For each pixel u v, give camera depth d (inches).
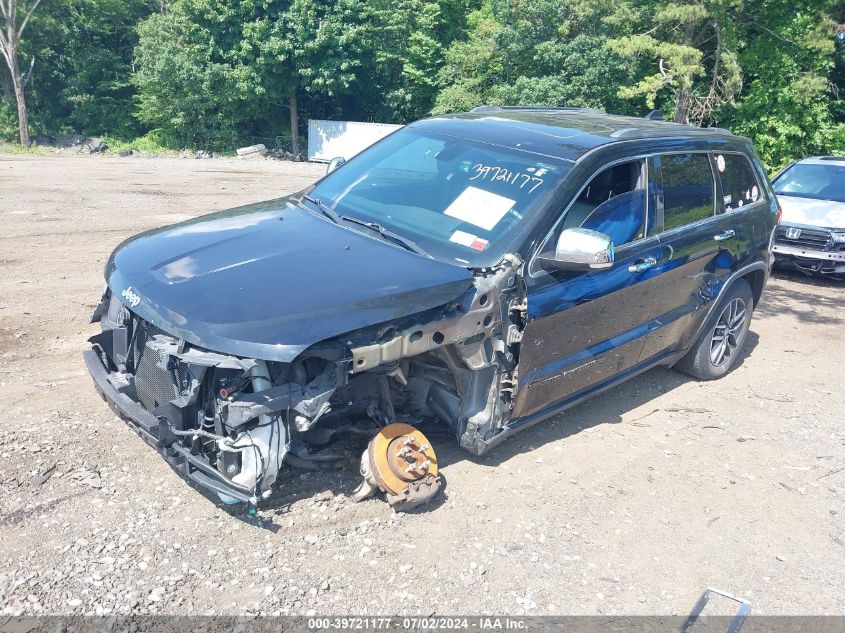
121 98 1737.2
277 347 120.3
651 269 186.9
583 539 149.9
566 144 178.1
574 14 1187.3
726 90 943.0
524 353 158.9
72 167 823.1
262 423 128.3
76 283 302.0
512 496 161.6
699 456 190.9
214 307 126.3
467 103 1337.4
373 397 155.2
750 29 1093.1
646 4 1016.2
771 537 157.8
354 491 154.2
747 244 228.2
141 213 487.2
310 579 128.9
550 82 1170.0
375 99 1589.6
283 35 1363.2
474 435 158.1
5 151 1264.8
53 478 151.3
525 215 160.4
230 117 1549.0
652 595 135.3
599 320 176.6
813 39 931.3
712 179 215.2
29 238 382.9
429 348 140.4
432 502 155.3
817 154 1063.6
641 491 170.9
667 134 200.8
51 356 218.8
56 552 129.8
